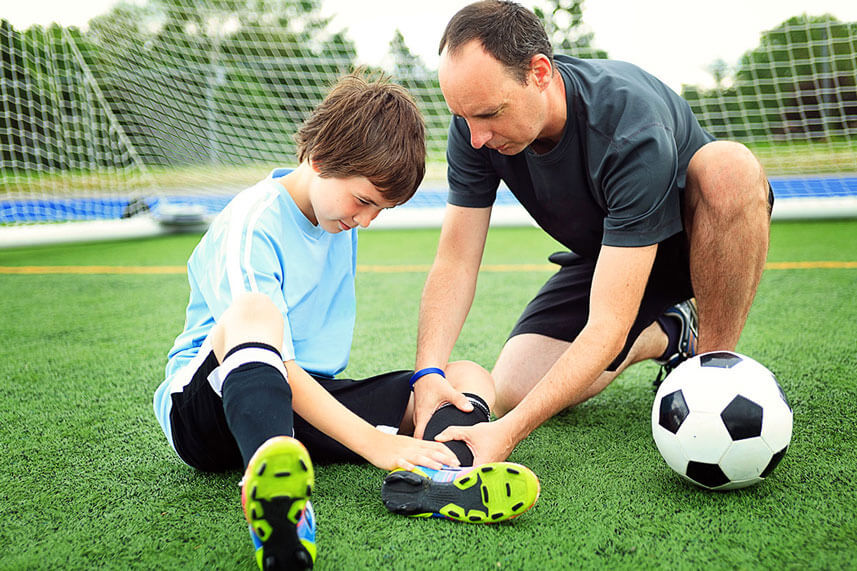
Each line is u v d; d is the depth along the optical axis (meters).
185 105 6.32
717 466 1.26
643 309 1.74
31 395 1.98
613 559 1.08
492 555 1.10
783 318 2.69
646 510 1.25
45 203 6.07
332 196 1.33
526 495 1.16
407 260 4.35
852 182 6.90
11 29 5.31
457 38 1.34
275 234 1.35
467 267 1.70
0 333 2.71
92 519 1.25
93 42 5.93
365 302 3.20
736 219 1.58
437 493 1.21
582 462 1.48
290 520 0.94
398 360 2.29
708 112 6.13
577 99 1.51
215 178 6.53
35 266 4.28
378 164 1.31
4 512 1.28
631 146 1.41
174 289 3.56
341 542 1.14
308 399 1.25
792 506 1.25
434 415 1.42
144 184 6.38
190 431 1.31
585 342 1.40
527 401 1.38
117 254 4.76
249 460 0.99
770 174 5.87
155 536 1.18
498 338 2.58
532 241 5.06
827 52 5.46
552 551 1.11
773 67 5.70
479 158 1.68
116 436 1.67
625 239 1.43
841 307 2.84
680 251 1.75
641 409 1.83
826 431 1.60
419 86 6.26
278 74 6.35
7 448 1.59
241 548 1.14
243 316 1.17
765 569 1.05
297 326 1.43
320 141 1.34
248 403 1.04
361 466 1.48
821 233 4.79
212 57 6.26
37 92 5.54
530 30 1.37
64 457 1.54
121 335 2.67
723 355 1.38
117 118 6.25
